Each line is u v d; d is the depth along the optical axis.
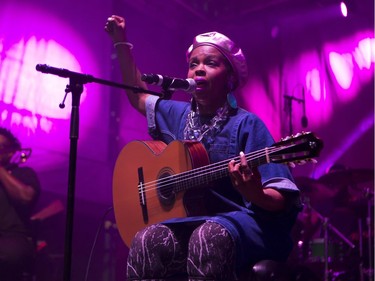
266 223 2.09
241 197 2.19
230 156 2.23
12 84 5.84
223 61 2.40
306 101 7.96
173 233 2.14
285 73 8.05
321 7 8.00
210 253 1.92
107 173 6.66
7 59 5.84
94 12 6.95
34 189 4.23
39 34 6.23
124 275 5.50
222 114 2.33
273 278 1.93
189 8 7.75
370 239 5.25
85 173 6.38
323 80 8.00
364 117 7.77
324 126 7.88
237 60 2.42
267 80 8.05
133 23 7.39
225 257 1.93
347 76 7.94
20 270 4.03
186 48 8.03
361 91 7.84
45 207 5.79
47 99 6.16
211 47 2.39
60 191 6.05
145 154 2.44
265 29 8.12
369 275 5.18
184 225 2.17
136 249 2.11
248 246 2.01
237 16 8.02
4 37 5.85
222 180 2.19
